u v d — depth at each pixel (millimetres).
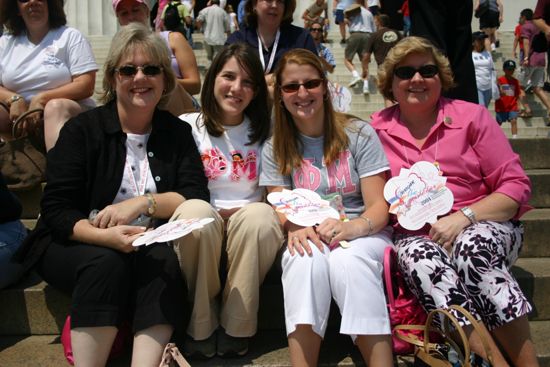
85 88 3750
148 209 2562
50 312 2881
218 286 2619
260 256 2574
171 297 2379
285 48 3996
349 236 2527
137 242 2312
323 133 2816
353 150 2781
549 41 5719
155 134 2766
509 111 8000
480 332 2197
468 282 2471
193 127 2988
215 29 10945
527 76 8344
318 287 2395
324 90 2762
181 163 2775
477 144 2771
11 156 3545
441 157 2787
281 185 2826
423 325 2461
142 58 2654
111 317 2314
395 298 2566
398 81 2820
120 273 2361
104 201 2666
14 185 3531
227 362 2557
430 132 2824
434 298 2400
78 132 2670
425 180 2721
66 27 3850
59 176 2596
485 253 2453
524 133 8312
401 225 2684
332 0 13562
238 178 2904
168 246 2502
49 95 3588
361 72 9891
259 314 2920
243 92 2834
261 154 2898
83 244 2482
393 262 2605
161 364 2240
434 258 2430
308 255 2424
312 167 2799
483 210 2611
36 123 3490
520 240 2701
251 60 2854
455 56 3928
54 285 2578
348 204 2807
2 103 3703
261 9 3912
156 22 11891
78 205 2648
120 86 2662
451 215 2621
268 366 2531
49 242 2605
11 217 2971
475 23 12805
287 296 2412
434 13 3875
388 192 2732
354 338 2408
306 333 2367
